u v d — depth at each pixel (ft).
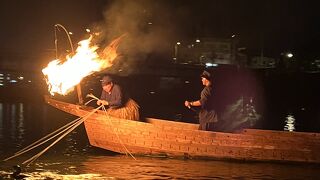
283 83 218.38
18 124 87.61
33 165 41.63
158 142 44.62
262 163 43.78
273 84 223.71
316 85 199.72
